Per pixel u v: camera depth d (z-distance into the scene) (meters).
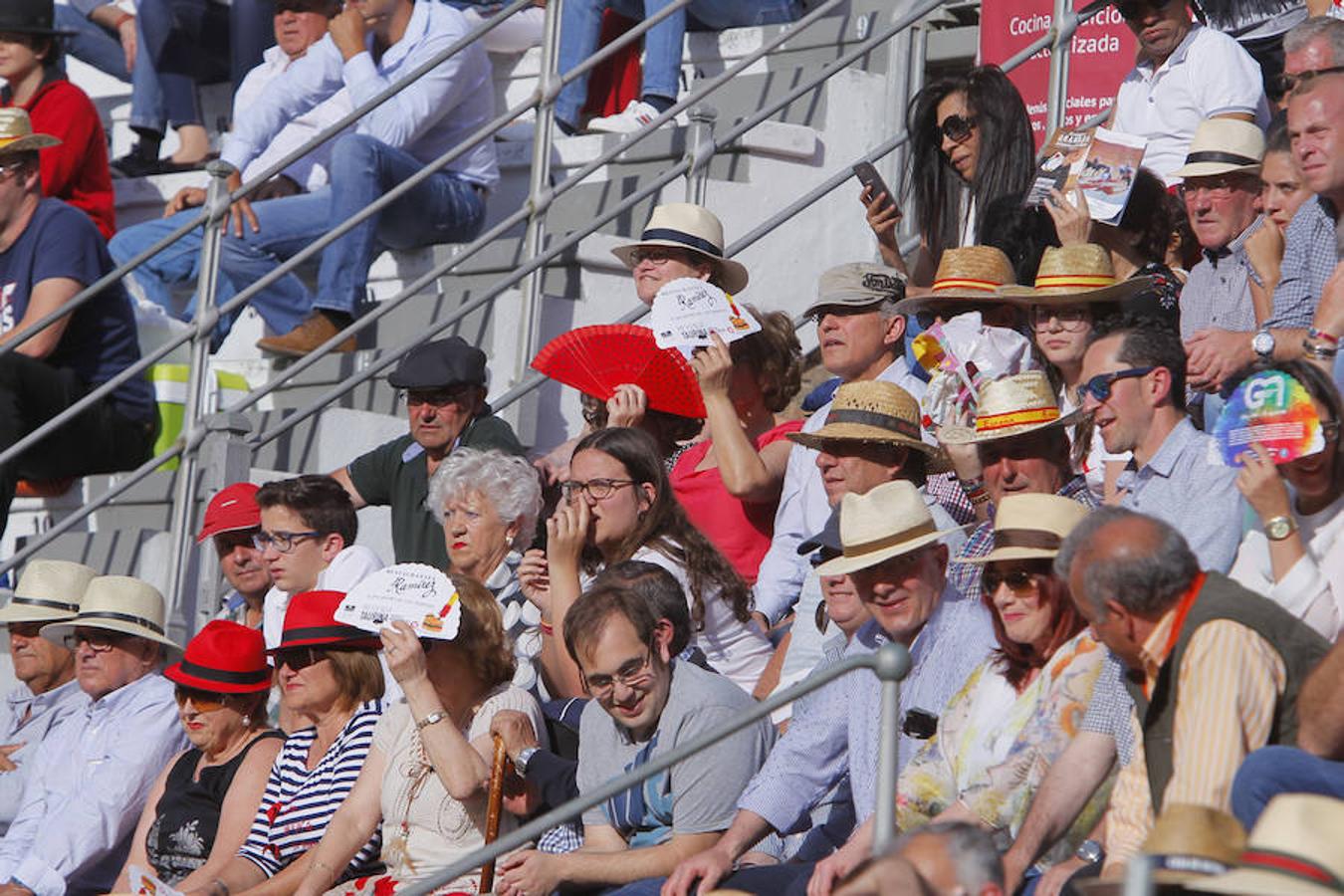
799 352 26.94
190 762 25.00
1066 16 29.59
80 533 31.88
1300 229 21.95
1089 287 22.59
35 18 35.41
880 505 19.52
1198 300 23.78
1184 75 27.28
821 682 15.66
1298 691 15.18
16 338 30.84
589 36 36.22
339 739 22.97
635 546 23.25
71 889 25.78
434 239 34.25
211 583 29.50
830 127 34.25
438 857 21.22
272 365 34.16
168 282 35.59
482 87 34.75
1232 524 18.84
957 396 22.67
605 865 19.95
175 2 40.78
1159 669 15.47
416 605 21.39
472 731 21.59
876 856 13.17
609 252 31.91
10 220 31.84
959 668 19.14
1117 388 19.47
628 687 20.09
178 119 41.16
